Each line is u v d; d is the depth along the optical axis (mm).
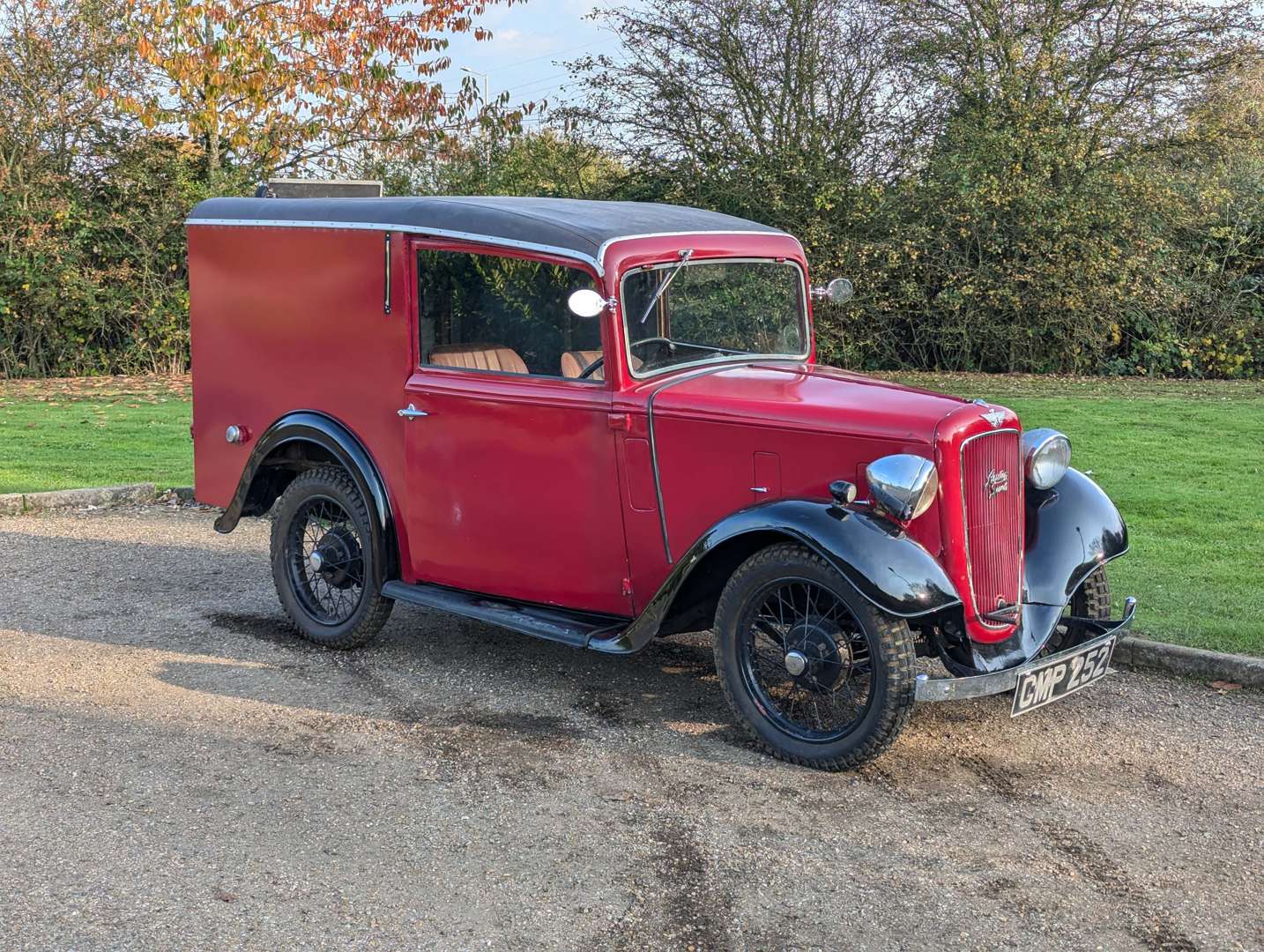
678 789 4133
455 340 5117
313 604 5848
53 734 4516
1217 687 5129
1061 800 4066
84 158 17906
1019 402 14289
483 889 3430
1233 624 5648
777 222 17438
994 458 4434
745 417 4410
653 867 3572
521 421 4906
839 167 17359
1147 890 3463
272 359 5832
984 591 4422
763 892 3434
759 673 4516
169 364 18594
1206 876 3549
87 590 6594
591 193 18438
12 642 5641
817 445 4316
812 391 4613
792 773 4281
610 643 4590
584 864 3590
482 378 5027
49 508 8664
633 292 4699
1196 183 17906
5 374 17656
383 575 5414
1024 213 17156
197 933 3150
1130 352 18375
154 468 10023
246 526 8242
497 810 3949
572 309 4391
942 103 17500
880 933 3219
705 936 3197
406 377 5258
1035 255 17219
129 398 15062
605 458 4723
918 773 4289
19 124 17312
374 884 3449
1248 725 4734
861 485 4258
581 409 4734
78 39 17438
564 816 3908
